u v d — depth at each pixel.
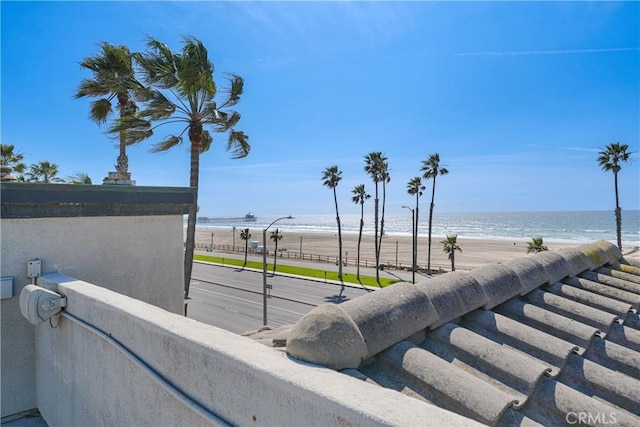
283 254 52.38
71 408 2.63
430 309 2.21
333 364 1.55
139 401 1.92
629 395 1.88
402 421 0.97
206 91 9.91
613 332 2.60
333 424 1.08
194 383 1.57
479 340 2.08
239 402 1.37
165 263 4.05
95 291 2.54
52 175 18.19
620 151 35.50
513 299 2.86
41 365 3.11
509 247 60.16
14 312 3.08
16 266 3.06
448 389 1.63
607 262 4.17
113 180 4.11
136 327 1.94
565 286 3.28
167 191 4.04
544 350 2.13
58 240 3.28
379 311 2.02
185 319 1.88
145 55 9.12
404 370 1.79
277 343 2.11
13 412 3.12
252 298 25.83
